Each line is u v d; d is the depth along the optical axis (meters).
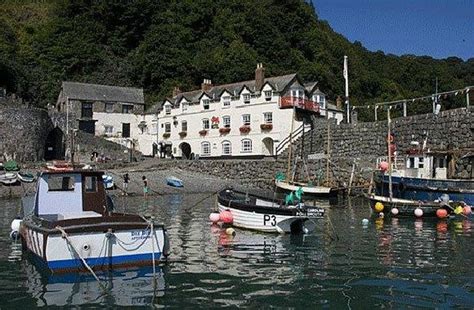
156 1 92.50
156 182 40.91
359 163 40.62
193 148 59.06
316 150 48.03
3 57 73.50
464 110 36.72
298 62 83.69
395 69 107.44
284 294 10.79
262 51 84.19
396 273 12.73
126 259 12.49
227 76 77.88
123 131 65.62
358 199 35.38
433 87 101.06
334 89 83.25
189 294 10.74
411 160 30.91
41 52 84.06
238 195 22.02
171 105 61.88
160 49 81.44
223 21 88.19
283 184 38.28
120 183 39.44
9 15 99.56
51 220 12.52
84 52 84.06
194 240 17.61
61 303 10.09
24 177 36.34
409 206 24.14
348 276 12.41
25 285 11.36
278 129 52.22
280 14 89.94
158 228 12.92
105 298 10.41
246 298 10.48
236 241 17.45
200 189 40.69
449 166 30.39
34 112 49.41
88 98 63.72
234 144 55.44
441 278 12.20
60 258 11.84
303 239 17.92
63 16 94.19
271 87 52.66
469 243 17.22
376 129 43.78
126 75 82.62
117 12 91.44
